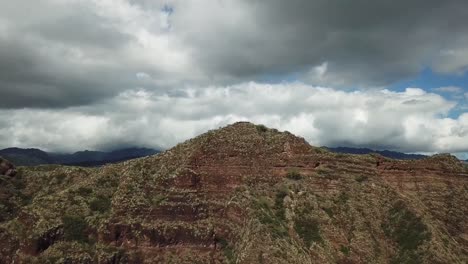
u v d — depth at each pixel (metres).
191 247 134.88
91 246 140.25
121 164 173.75
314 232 125.38
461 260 118.12
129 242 137.25
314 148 150.62
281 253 113.69
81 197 156.62
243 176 144.88
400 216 129.25
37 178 196.00
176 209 142.00
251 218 126.19
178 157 157.50
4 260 142.12
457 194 136.88
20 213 154.12
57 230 142.38
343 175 140.25
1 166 194.38
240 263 114.62
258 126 162.00
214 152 152.12
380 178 140.38
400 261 119.31
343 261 119.44
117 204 145.12
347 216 130.00
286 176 142.88
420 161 142.88
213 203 143.00
